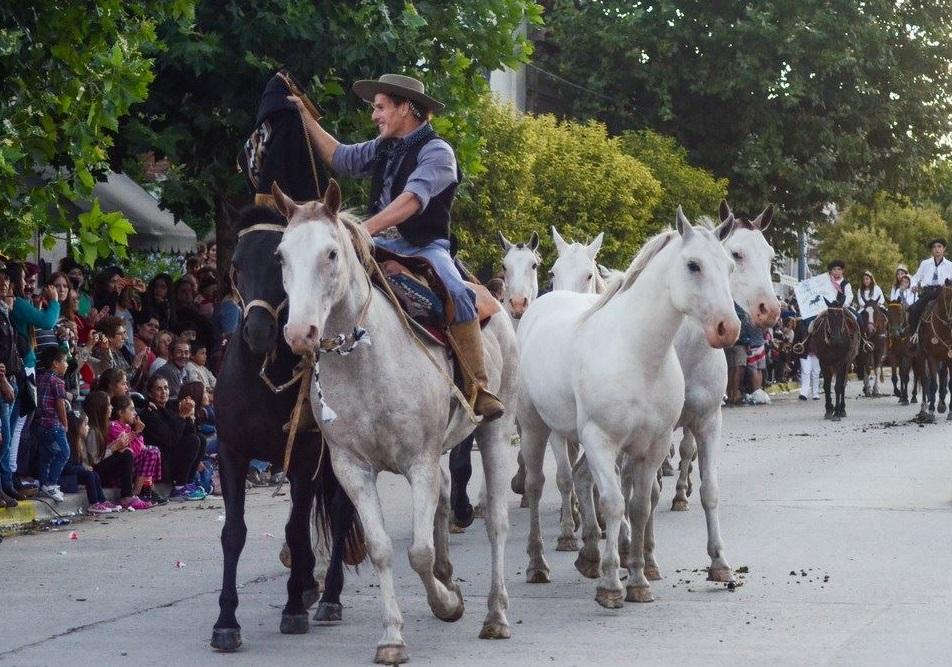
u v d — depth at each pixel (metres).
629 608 8.52
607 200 28.31
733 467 16.52
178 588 9.58
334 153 8.30
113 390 14.41
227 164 16.88
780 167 36.81
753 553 10.46
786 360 33.50
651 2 38.59
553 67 39.81
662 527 11.88
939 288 23.66
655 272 8.38
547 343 9.41
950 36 38.91
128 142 17.06
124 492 14.06
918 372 26.56
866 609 8.33
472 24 17.75
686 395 9.35
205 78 16.58
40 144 12.55
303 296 6.51
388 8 16.83
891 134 39.31
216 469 15.91
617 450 8.52
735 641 7.54
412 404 7.13
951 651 7.21
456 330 7.70
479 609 8.59
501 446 8.09
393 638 7.11
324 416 6.94
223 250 17.53
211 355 17.20
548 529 12.06
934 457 17.56
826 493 14.01
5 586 9.69
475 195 24.75
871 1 37.19
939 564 9.87
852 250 56.22
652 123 38.75
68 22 12.40
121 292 16.52
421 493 7.20
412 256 7.56
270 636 7.93
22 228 12.82
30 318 13.09
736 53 37.06
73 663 7.30
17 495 13.05
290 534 7.98
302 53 16.17
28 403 13.01
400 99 8.00
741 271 10.91
